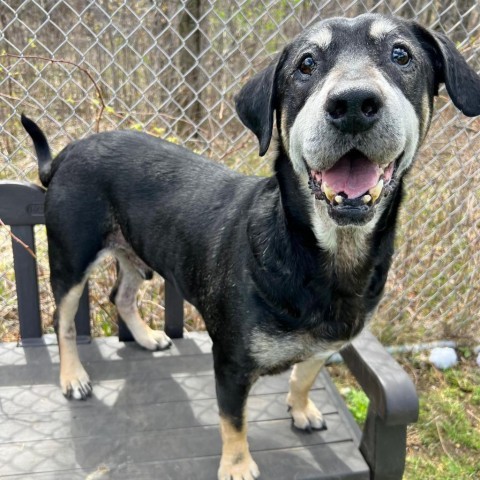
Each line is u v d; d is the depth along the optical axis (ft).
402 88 1.50
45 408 2.11
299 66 1.56
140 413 2.11
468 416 2.75
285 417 2.13
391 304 3.05
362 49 1.49
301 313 1.65
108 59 3.22
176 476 1.85
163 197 2.05
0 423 2.03
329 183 1.42
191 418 2.10
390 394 1.68
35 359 2.37
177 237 1.99
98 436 1.99
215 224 1.89
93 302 2.87
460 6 3.19
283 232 1.64
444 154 2.95
